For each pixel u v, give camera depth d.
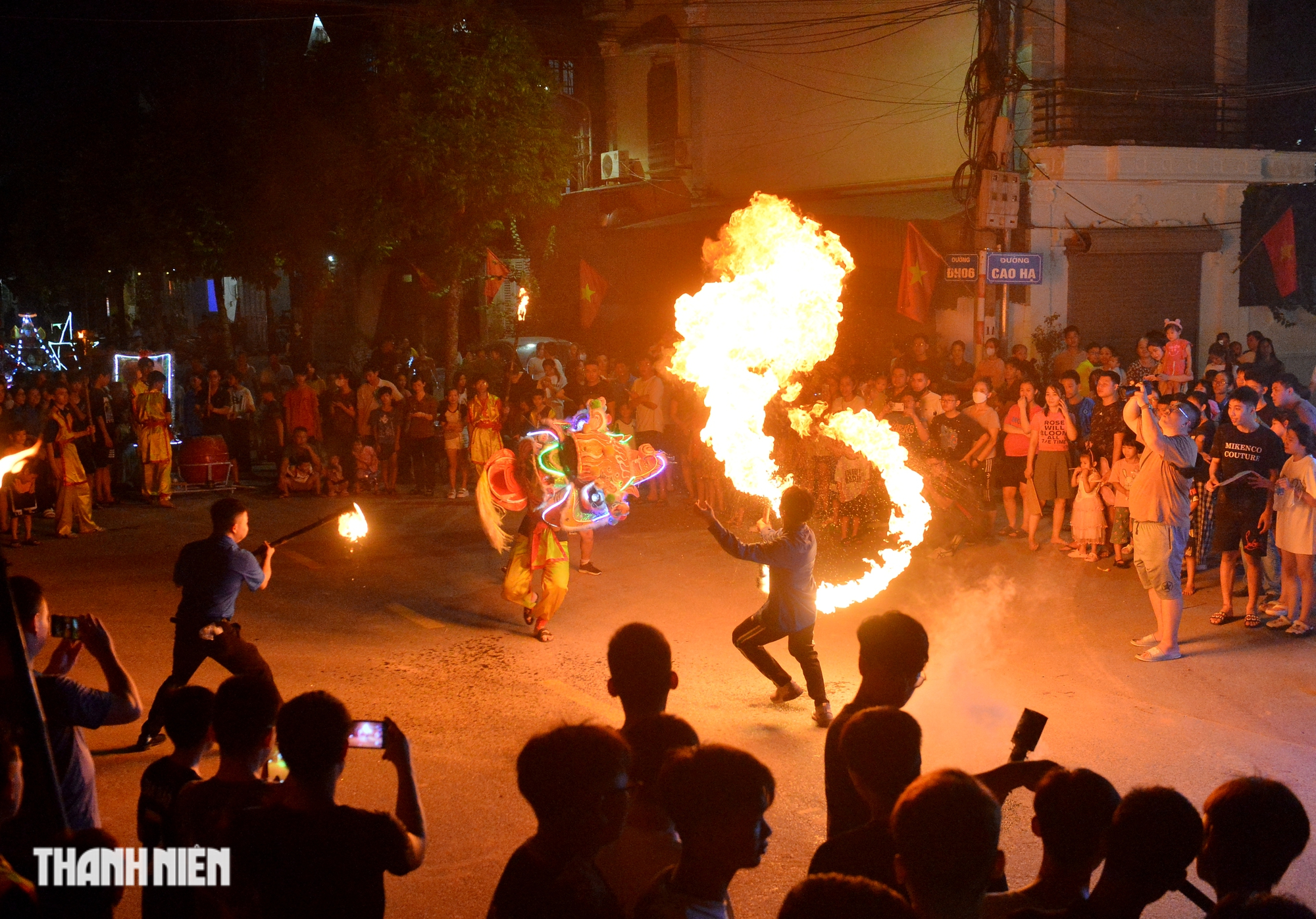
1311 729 7.10
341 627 9.63
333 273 28.48
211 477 16.11
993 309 17.77
